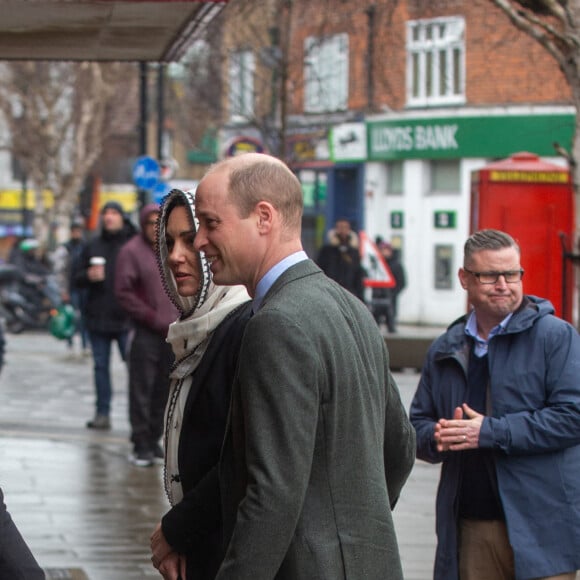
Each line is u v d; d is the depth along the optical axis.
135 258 22.39
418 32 69.75
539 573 10.03
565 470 10.20
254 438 6.70
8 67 82.88
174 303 8.21
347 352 7.01
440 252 70.25
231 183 7.25
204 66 53.22
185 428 7.80
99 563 15.27
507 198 27.03
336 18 57.03
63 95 88.19
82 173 82.56
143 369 22.53
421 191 70.81
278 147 50.78
